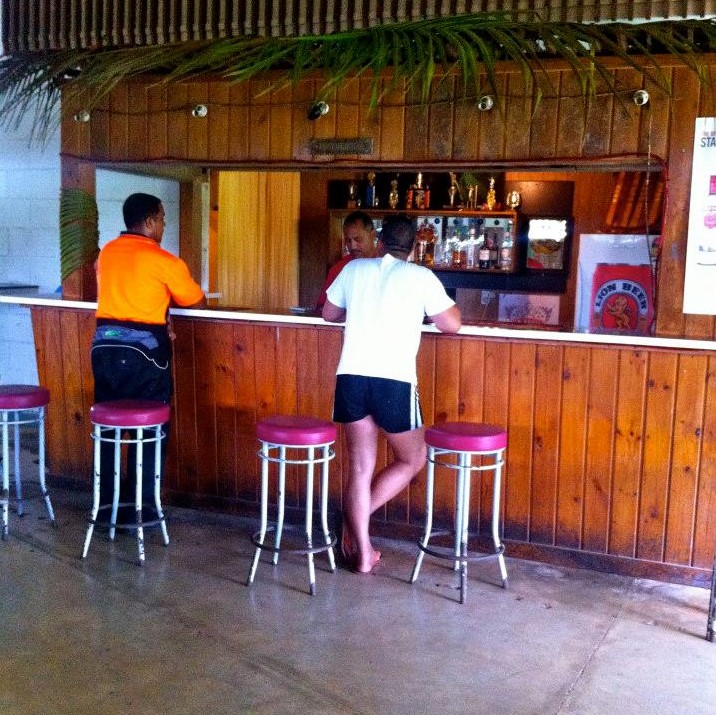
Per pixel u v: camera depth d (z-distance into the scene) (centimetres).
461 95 405
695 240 374
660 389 379
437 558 410
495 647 319
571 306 702
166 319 429
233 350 451
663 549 388
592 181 691
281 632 327
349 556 399
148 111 465
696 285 376
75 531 434
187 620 336
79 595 358
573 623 342
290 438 357
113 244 420
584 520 399
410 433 374
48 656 305
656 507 386
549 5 364
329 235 746
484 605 357
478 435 350
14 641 316
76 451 499
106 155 477
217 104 450
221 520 459
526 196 710
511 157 400
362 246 469
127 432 454
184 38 433
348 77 421
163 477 479
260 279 711
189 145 459
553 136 392
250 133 446
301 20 409
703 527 380
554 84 390
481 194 715
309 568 363
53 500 483
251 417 454
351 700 279
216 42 425
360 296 374
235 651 311
